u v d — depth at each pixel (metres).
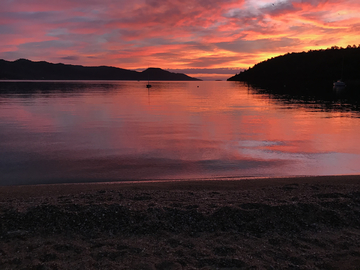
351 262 3.22
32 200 4.87
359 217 4.31
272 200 4.86
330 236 3.83
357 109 26.56
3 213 4.23
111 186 6.19
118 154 9.73
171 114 22.88
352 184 6.09
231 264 3.16
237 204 4.64
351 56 163.62
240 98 45.50
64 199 4.92
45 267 3.05
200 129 15.31
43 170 7.86
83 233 3.82
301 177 6.91
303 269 3.10
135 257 3.29
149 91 73.81
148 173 7.66
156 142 11.80
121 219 4.13
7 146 10.88
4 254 3.30
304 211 4.40
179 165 8.45
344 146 11.02
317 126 16.34
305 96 48.28
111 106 29.98
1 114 22.06
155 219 4.15
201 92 69.62
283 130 14.95
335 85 86.00
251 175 7.55
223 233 3.88
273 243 3.65
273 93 60.53
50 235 3.77
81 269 3.04
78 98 42.66
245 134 13.79
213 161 8.91
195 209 4.44
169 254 3.36
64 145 11.14
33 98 41.72
